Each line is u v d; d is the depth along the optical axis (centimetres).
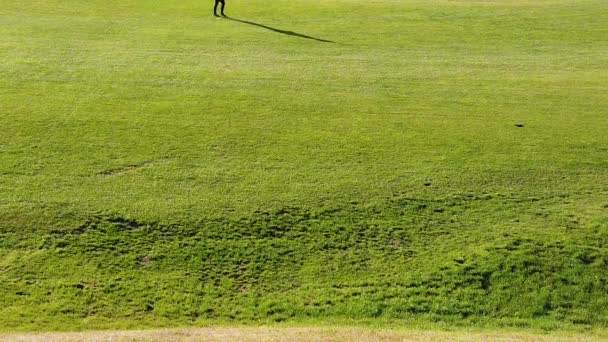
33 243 2100
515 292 1983
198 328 1766
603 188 2545
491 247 2156
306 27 4881
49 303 1856
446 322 1859
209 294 1939
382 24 5031
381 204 2386
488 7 5650
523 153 2831
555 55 4372
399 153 2803
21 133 2847
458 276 2031
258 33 4653
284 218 2283
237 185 2486
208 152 2755
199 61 3966
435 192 2478
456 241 2197
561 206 2408
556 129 3108
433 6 5653
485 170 2661
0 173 2494
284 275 2031
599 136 3030
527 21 5194
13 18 4866
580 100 3516
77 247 2095
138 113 3127
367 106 3344
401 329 1789
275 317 1855
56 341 1590
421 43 4566
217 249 2123
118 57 3975
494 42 4641
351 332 1688
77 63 3822
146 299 1900
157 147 2781
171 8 5381
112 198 2356
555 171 2672
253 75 3747
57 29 4584
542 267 2073
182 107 3225
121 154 2703
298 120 3131
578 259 2108
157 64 3869
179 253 2098
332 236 2206
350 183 2525
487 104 3428
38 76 3562
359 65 4016
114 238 2145
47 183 2441
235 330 1717
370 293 1962
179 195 2398
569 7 5647
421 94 3553
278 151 2789
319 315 1869
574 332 1833
